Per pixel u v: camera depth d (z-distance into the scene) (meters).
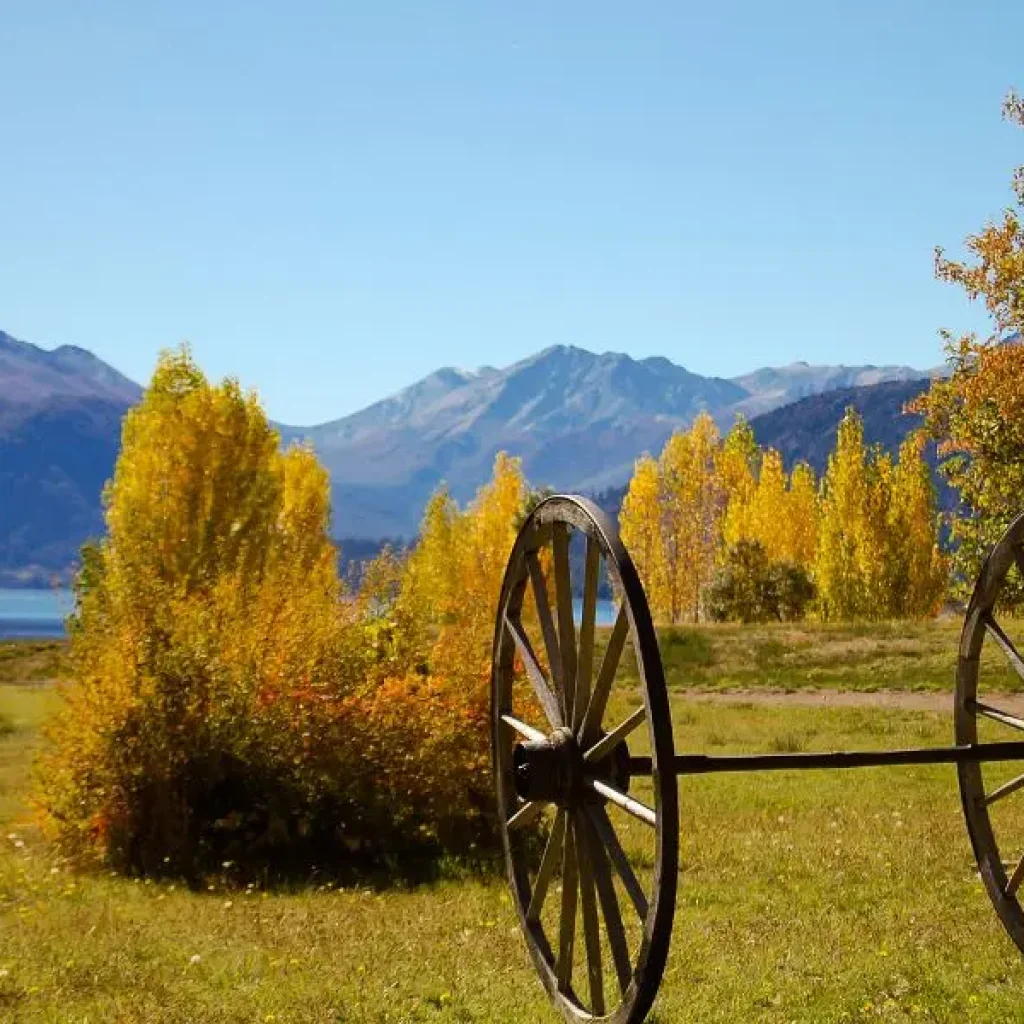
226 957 8.58
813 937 8.89
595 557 5.99
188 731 12.76
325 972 8.16
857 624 43.00
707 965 8.13
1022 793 16.64
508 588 7.10
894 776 18.62
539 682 6.60
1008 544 7.28
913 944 8.57
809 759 6.21
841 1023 6.86
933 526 63.44
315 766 12.98
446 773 13.07
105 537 37.53
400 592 15.27
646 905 5.39
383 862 12.88
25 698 36.94
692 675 37.22
